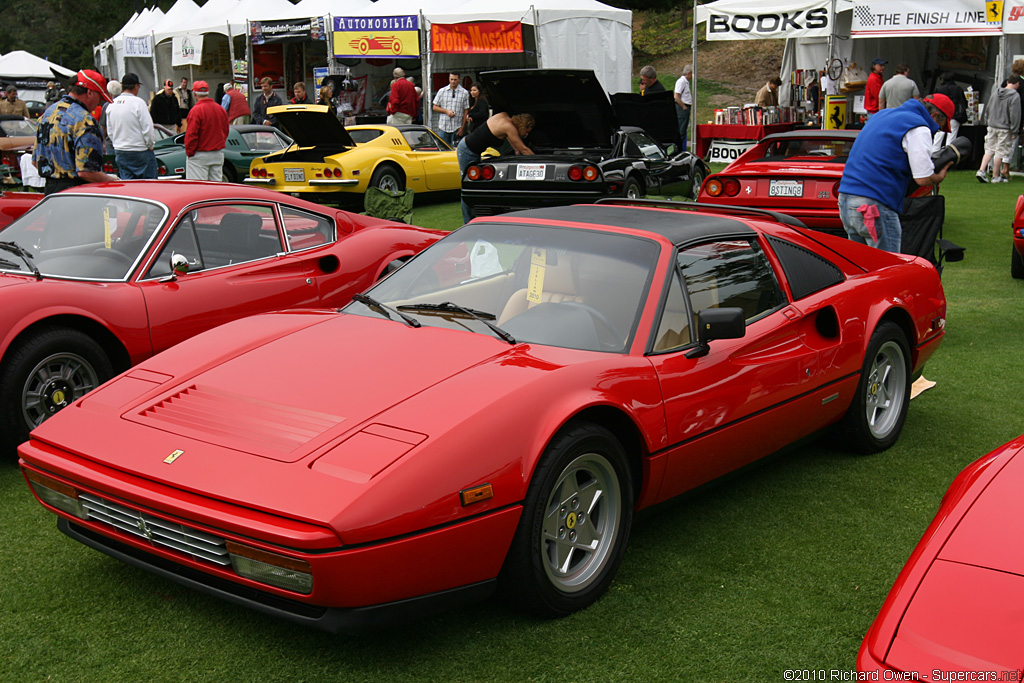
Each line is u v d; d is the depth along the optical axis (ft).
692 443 10.87
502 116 32.53
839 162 28.78
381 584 8.11
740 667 8.87
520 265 12.02
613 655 9.05
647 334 10.76
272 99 63.57
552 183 31.83
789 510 12.62
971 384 18.29
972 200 43.91
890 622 6.23
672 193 39.68
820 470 14.12
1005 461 7.73
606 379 9.93
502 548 8.87
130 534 9.16
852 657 9.05
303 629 9.59
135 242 16.31
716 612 9.89
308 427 8.97
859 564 11.02
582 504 9.90
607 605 10.02
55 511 9.92
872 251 15.29
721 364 11.24
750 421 11.71
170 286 16.07
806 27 54.95
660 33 135.13
